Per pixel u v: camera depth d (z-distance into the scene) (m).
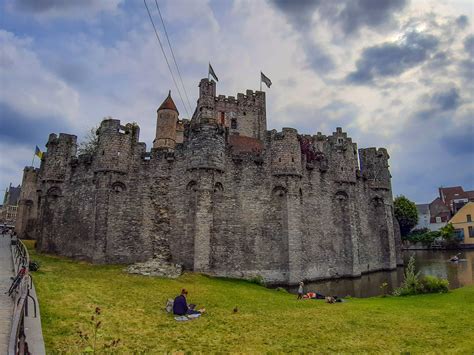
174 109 53.44
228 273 30.78
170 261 31.08
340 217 37.94
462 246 72.25
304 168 36.22
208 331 15.55
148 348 13.02
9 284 17.81
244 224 32.25
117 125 33.31
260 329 16.17
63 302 17.42
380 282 36.88
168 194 32.72
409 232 82.38
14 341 7.79
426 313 19.73
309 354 13.18
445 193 101.81
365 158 47.44
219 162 32.06
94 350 11.61
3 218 93.94
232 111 65.12
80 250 33.06
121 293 20.83
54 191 37.09
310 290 32.09
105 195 31.64
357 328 16.64
